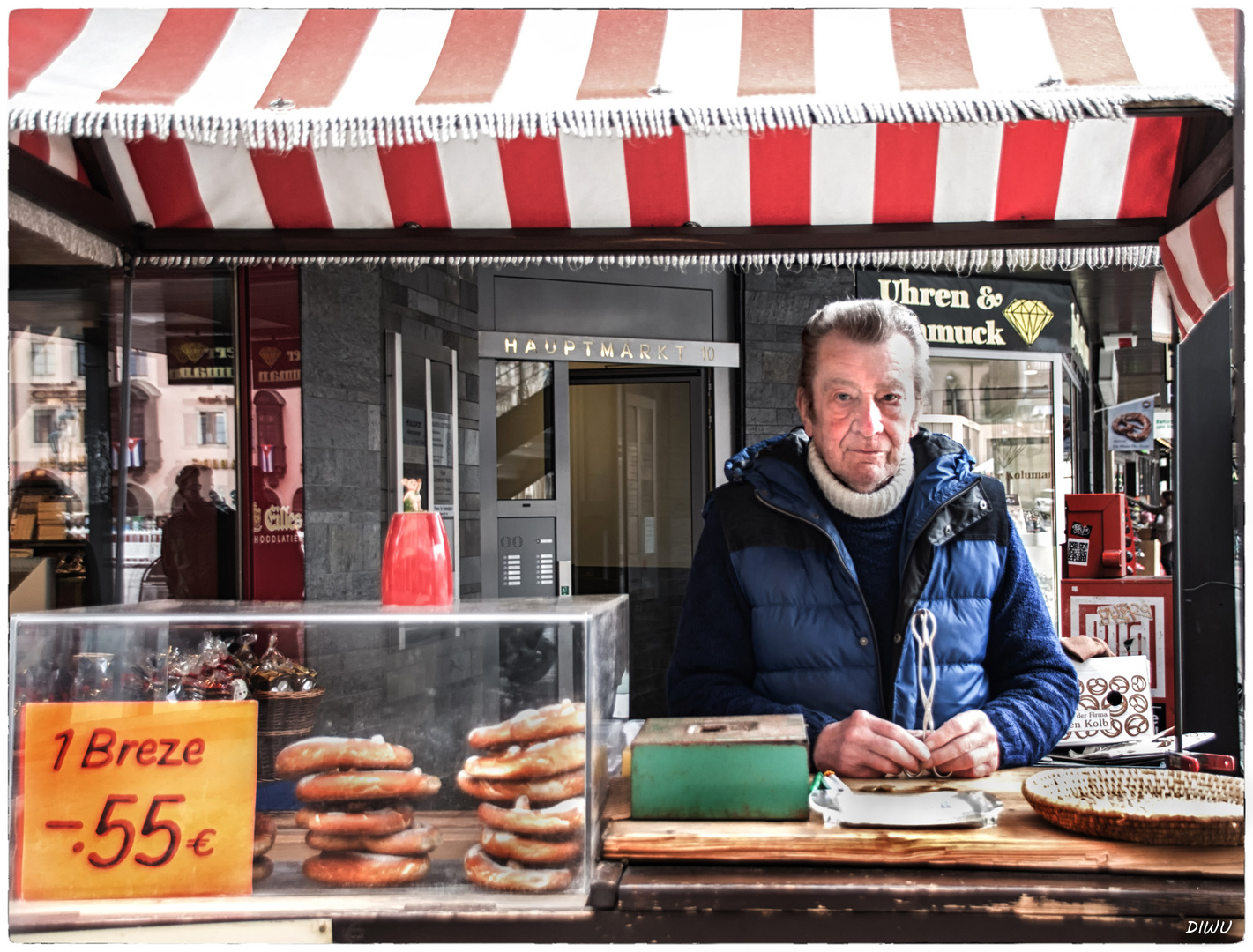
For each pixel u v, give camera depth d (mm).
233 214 2453
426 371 4445
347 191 2428
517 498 5008
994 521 1844
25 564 2910
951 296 5742
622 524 5562
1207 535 2197
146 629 1304
